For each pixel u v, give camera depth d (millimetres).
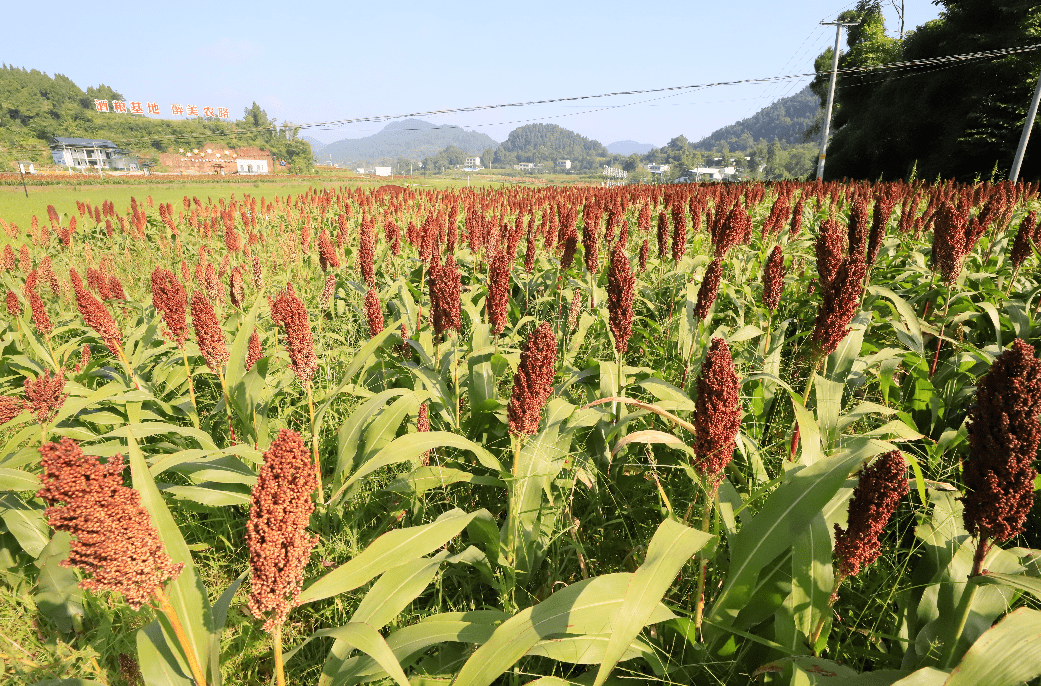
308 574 3588
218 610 2586
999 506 2137
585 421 3979
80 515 1726
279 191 71125
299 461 1906
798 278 8555
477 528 3441
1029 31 39844
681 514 3857
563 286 8758
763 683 2678
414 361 6141
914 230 11367
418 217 24188
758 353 5309
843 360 4988
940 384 5371
